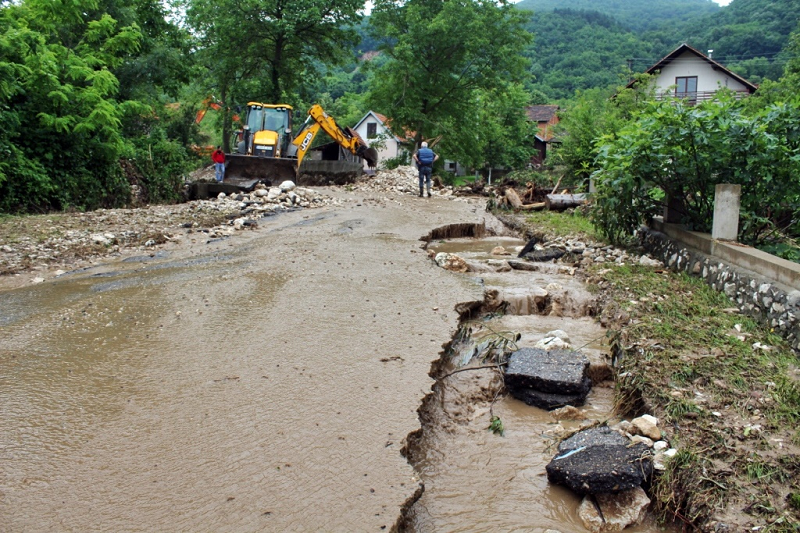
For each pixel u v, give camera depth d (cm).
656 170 930
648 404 484
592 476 389
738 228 863
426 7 3183
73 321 643
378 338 595
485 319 740
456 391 548
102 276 837
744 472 379
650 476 401
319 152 3616
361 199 1789
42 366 524
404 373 514
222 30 2873
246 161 1950
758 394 473
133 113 1955
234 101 3225
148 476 362
